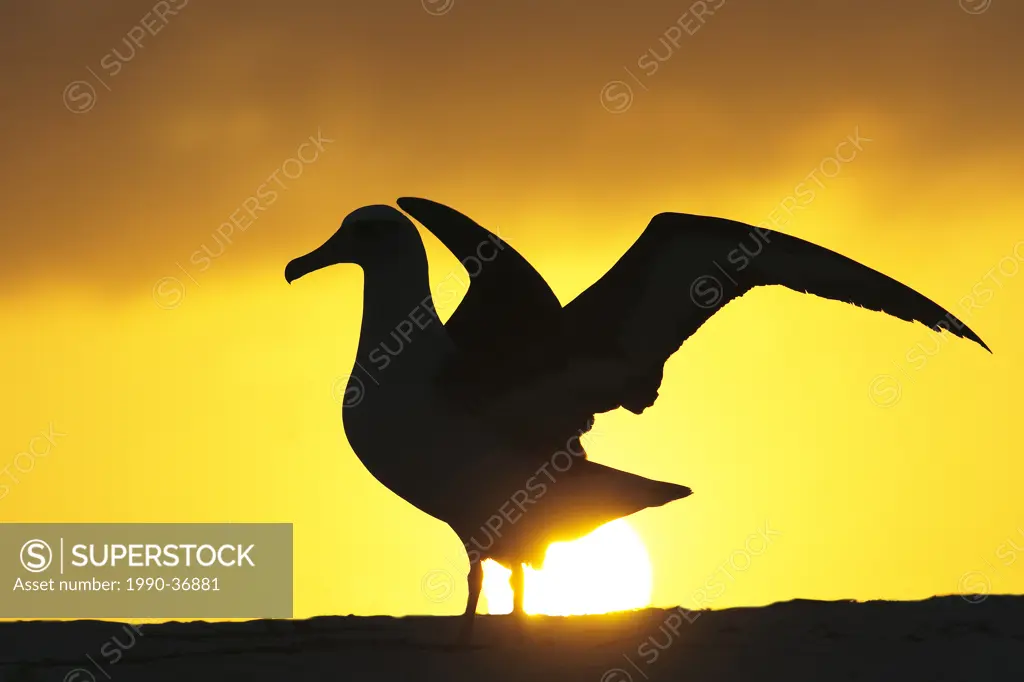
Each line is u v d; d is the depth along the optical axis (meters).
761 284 13.07
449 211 12.60
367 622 15.05
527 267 12.52
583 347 13.00
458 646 12.58
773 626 13.92
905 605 15.76
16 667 11.65
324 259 13.23
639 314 13.06
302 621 15.30
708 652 12.09
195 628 14.48
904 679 10.69
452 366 12.86
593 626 14.01
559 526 13.15
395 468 12.88
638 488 13.16
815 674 10.91
